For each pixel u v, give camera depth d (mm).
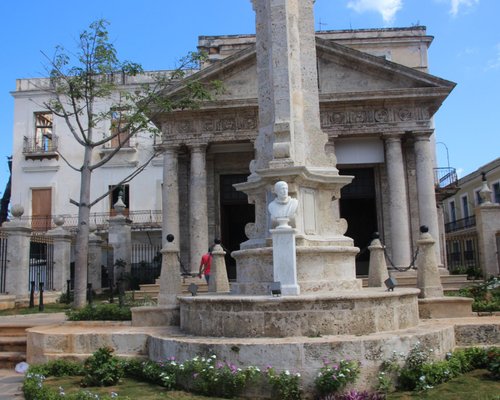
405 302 9203
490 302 12141
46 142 43844
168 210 27094
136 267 31000
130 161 42188
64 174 42750
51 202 42500
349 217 33562
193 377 7816
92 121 19359
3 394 8438
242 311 8383
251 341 7859
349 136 27375
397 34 38469
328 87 27281
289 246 8891
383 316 8578
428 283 11289
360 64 27188
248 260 10031
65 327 11273
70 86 19172
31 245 23109
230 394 7512
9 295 19750
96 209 41781
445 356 8703
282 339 7938
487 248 23547
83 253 17547
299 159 10438
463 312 10953
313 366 7504
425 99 26703
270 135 10711
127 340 9828
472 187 44844
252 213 33156
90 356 9273
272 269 9602
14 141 43125
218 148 28859
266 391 7426
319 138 10992
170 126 27500
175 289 11531
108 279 30656
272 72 10664
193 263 26375
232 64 27141
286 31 10734
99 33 18891
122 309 12047
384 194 28672
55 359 9914
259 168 10820
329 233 10656
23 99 43344
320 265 9695
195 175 27125
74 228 40719
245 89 27453
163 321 11016
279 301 8164
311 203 10492
